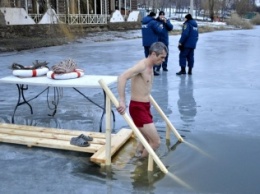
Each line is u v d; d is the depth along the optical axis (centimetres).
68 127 463
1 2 1827
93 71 894
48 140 393
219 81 767
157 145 349
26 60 1102
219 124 469
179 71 901
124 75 319
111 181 309
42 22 2006
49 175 323
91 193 289
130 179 312
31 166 343
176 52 1362
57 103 566
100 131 444
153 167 335
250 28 3556
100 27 2467
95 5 2538
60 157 364
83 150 370
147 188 296
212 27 3148
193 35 820
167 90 674
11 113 528
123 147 390
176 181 308
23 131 427
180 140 405
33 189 297
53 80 445
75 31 2173
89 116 511
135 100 338
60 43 1703
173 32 2398
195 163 347
